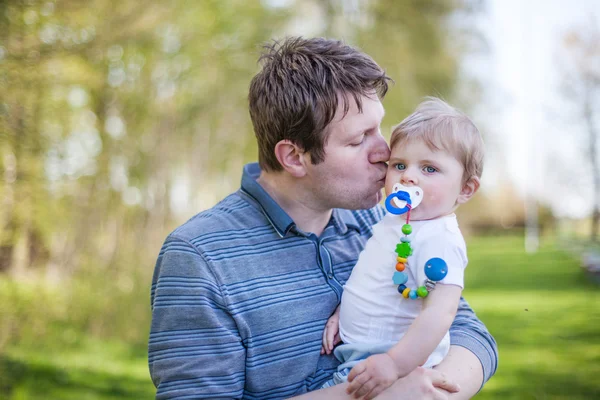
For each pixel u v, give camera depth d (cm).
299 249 164
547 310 913
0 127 492
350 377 140
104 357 600
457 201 166
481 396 495
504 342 705
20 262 625
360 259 167
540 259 1838
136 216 752
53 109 564
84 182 650
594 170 1895
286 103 160
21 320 587
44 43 516
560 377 548
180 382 146
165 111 810
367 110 160
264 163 171
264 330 152
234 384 147
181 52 783
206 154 998
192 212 1005
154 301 154
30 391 496
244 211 164
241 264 155
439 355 160
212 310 148
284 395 153
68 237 666
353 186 163
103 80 645
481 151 165
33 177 534
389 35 1124
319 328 160
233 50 863
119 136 714
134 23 643
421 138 160
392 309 155
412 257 154
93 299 652
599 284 1180
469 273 1496
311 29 1030
